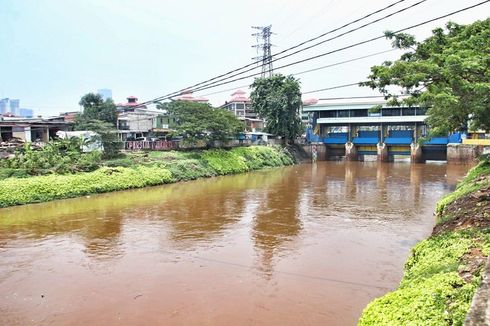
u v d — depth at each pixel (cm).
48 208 2775
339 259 1647
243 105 8725
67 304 1276
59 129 5075
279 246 1848
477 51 1267
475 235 1086
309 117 7600
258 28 6669
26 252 1800
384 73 1241
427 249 1088
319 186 3894
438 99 1148
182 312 1214
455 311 655
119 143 4284
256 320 1157
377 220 2341
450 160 5881
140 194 3397
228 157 5272
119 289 1389
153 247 1867
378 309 761
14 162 3300
